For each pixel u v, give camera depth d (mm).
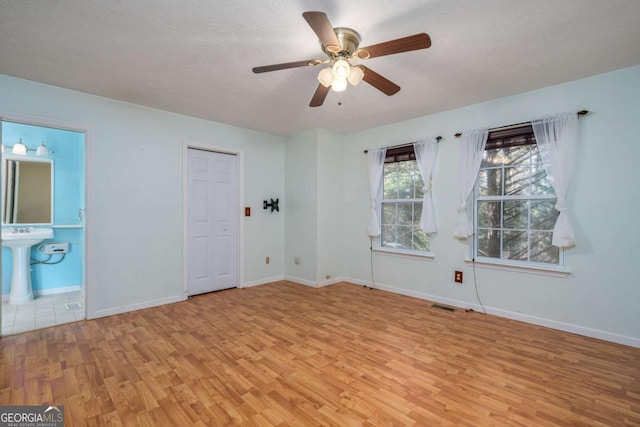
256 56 2293
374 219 4262
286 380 2002
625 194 2533
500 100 3174
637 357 2314
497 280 3225
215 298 3842
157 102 3289
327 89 2160
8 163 3705
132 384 1944
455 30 1950
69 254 4102
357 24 1879
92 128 3074
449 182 3562
